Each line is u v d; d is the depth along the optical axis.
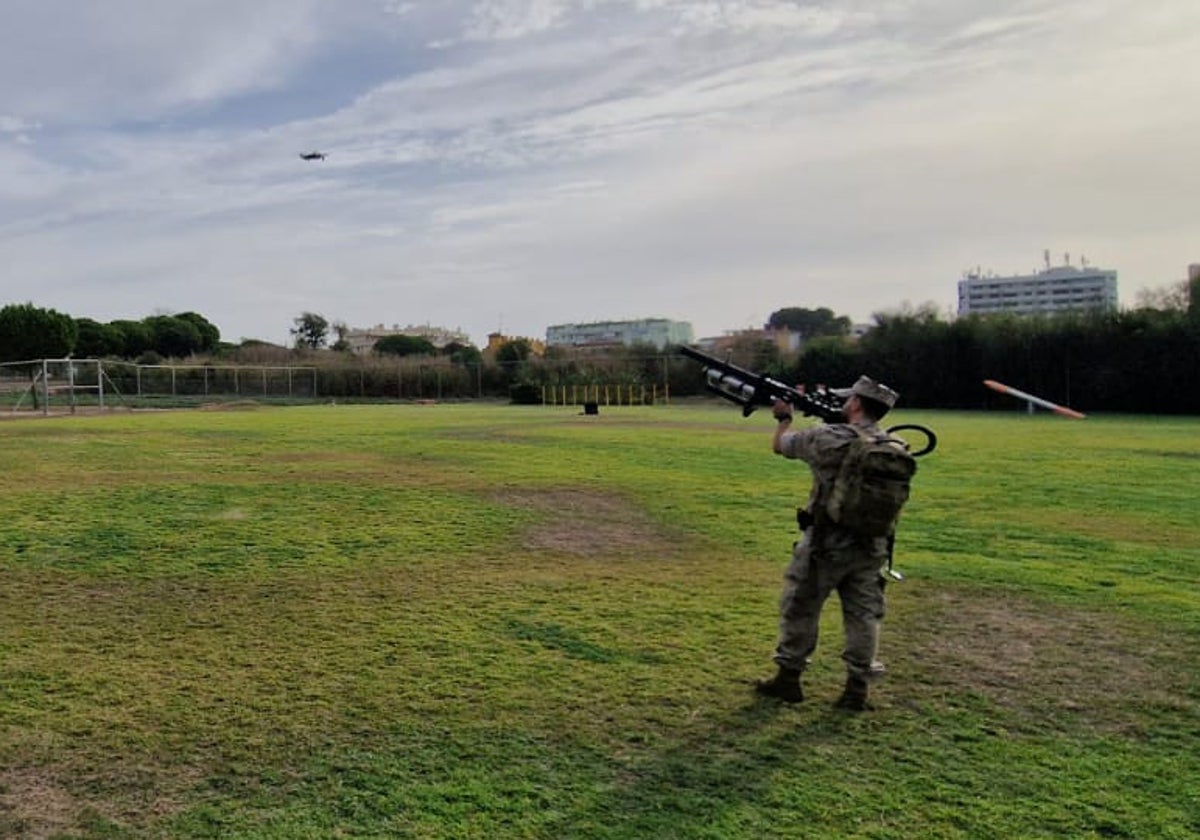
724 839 3.17
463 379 54.84
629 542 8.63
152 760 3.79
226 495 10.96
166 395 46.28
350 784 3.58
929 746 3.97
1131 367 39.84
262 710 4.34
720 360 4.99
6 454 15.71
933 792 3.53
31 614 5.96
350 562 7.55
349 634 5.57
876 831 3.23
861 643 4.35
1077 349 41.56
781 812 3.36
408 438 20.25
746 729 4.14
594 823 3.27
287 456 15.86
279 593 6.54
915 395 45.78
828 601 6.31
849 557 4.29
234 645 5.34
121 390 45.62
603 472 13.93
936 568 7.57
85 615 5.95
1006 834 3.22
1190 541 8.85
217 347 73.25
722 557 7.98
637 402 48.22
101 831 3.22
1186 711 4.43
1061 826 3.28
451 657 5.13
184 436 20.16
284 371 50.66
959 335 44.50
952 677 4.90
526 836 3.18
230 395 48.16
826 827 3.25
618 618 5.95
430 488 11.82
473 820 3.29
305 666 4.98
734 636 5.56
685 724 4.19
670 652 5.24
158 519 9.29
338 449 17.31
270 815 3.33
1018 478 13.91
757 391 4.75
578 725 4.17
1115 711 4.42
